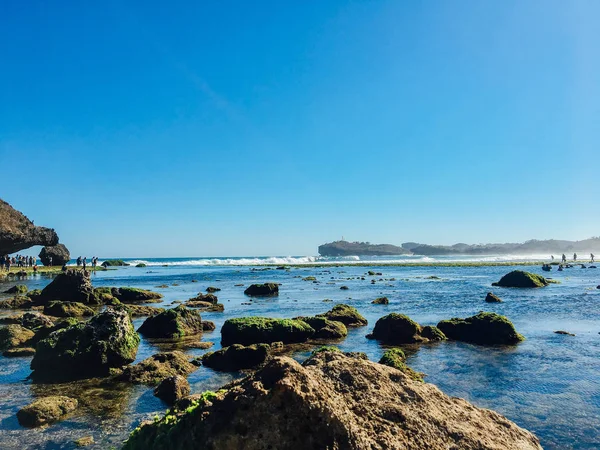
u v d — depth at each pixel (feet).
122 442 35.53
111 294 133.80
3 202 288.92
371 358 63.93
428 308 114.52
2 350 68.28
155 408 43.42
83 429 38.22
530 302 125.18
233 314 106.22
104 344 56.44
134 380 52.26
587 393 48.14
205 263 487.61
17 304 119.34
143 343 75.25
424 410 25.67
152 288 181.06
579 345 70.69
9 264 286.25
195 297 136.26
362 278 231.71
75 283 126.00
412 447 22.76
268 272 303.48
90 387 50.55
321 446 20.95
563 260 387.96
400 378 28.09
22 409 40.55
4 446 34.88
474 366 59.16
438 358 63.67
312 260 569.23
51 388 50.26
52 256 340.18
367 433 22.66
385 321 78.23
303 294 152.66
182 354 60.49
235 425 21.26
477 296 141.79
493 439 25.20
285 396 21.53
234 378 54.13
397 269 333.42
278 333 73.41
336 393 24.54
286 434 21.01
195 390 49.32
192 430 22.20
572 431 38.60
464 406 28.58
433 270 313.53
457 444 23.90
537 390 49.26
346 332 82.07
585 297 136.26
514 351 67.36
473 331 76.69
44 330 72.64
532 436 27.45
